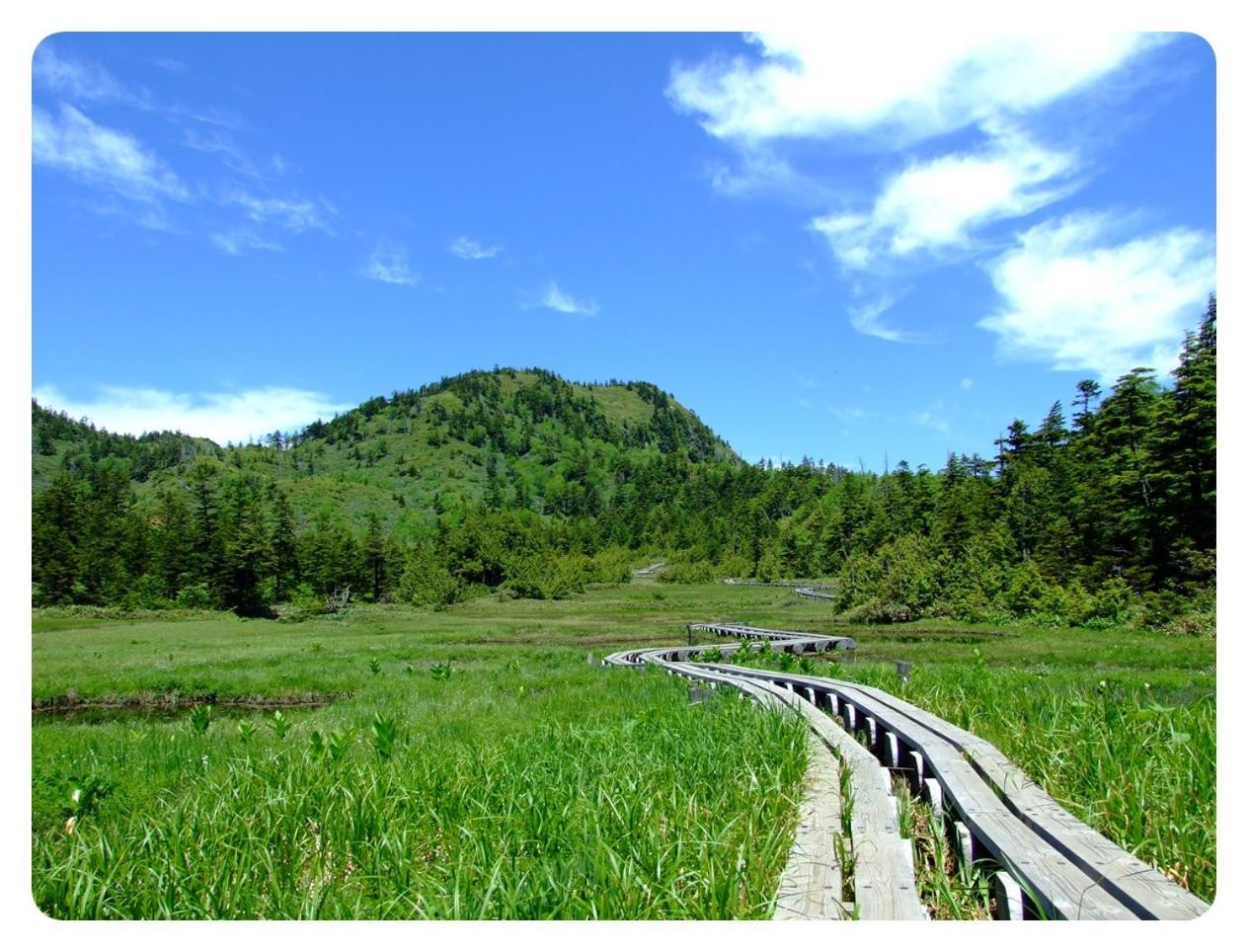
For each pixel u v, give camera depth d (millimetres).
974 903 4781
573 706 13883
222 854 4914
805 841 4766
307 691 22844
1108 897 3736
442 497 187000
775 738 7793
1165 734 6957
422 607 78875
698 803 5824
